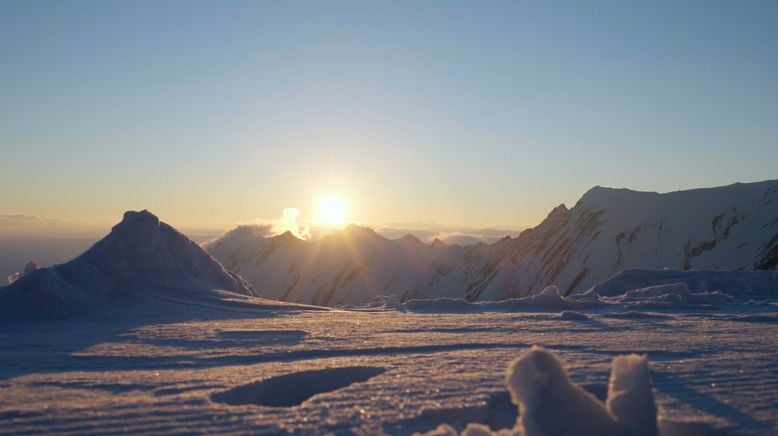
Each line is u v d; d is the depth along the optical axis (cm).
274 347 1023
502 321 1402
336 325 1335
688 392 668
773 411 596
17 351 1061
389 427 558
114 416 600
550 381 465
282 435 538
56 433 555
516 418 605
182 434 545
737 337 1095
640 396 484
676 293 1964
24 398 696
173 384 745
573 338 1089
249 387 733
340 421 570
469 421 605
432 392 664
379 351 966
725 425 552
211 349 1027
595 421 460
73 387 755
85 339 1181
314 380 794
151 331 1263
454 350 970
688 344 1003
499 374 754
